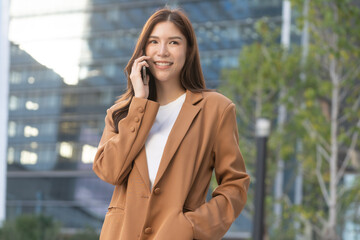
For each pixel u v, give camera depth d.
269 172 15.72
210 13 26.89
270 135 14.36
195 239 1.58
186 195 1.59
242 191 1.71
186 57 1.76
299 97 13.63
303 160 14.22
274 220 14.56
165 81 1.76
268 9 25.36
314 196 15.99
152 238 1.57
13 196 30.94
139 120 1.64
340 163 16.28
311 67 13.34
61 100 31.05
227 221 1.64
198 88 1.78
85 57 30.81
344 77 12.77
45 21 31.80
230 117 1.73
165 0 28.30
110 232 1.62
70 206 30.12
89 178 29.95
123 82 29.78
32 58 31.86
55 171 30.59
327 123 12.56
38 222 19.02
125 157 1.61
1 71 31.77
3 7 32.31
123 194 1.66
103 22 30.50
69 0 31.41
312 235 15.00
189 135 1.65
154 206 1.58
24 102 31.58
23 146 31.28
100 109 30.14
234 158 1.72
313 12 11.62
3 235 18.47
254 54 13.97
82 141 30.31
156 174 1.62
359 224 13.75
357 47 12.28
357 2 13.92
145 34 1.72
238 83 14.56
